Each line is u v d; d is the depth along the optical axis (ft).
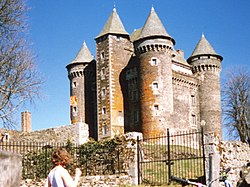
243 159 60.08
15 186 22.45
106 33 192.95
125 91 191.21
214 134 52.44
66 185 18.95
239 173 54.60
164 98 177.99
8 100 91.50
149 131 175.11
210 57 205.87
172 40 188.14
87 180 56.39
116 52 192.65
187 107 195.83
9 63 92.32
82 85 207.00
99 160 62.64
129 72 191.31
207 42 212.23
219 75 209.56
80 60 208.64
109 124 183.73
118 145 60.70
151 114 176.35
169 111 178.19
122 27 199.11
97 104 191.21
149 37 181.27
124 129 186.29
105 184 56.34
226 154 54.44
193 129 193.16
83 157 63.98
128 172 58.44
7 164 21.47
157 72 179.11
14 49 93.30
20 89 93.61
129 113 188.75
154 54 180.45
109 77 188.14
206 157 51.16
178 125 188.03
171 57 186.50
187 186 51.44
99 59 194.70
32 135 121.90
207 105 202.49
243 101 176.96
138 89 183.62
